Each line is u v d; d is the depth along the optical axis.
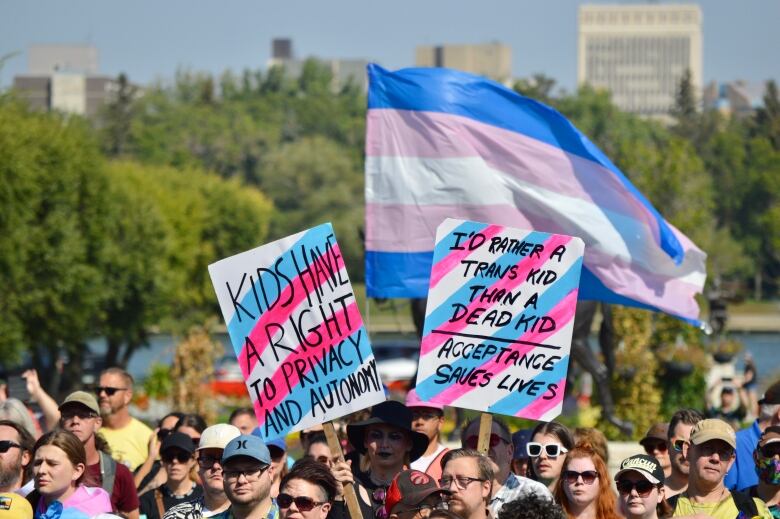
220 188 73.38
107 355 50.22
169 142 133.00
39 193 40.69
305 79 188.00
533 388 9.89
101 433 12.69
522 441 10.99
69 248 40.88
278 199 112.00
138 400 34.50
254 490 8.68
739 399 24.97
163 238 51.00
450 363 9.94
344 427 13.95
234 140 136.38
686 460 10.31
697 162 62.06
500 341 9.92
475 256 9.96
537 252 9.92
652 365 25.61
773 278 118.62
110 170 51.06
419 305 19.83
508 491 9.55
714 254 105.56
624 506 8.98
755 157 123.62
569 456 9.26
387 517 8.84
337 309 9.61
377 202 15.12
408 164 15.09
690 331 26.83
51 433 9.70
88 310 42.34
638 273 15.48
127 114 131.75
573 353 21.02
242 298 9.65
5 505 9.34
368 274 15.14
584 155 15.18
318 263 9.62
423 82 15.09
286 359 9.63
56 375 42.62
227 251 72.75
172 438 11.27
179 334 59.44
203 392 31.45
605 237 15.22
